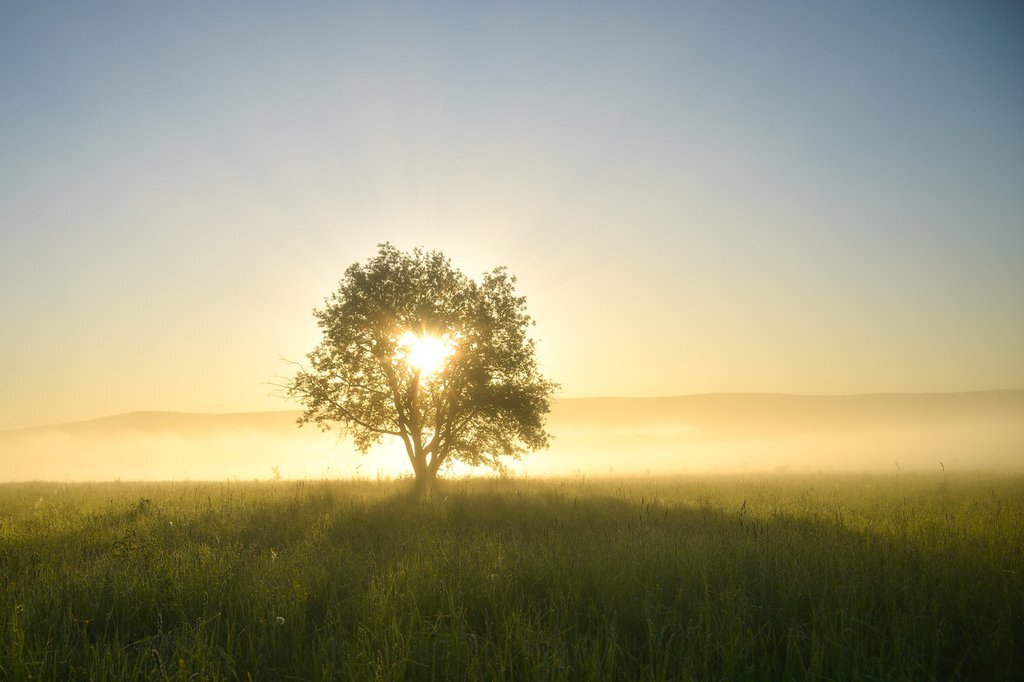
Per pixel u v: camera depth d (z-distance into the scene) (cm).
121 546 1096
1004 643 641
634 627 704
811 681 559
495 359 2767
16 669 561
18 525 1455
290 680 570
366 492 2242
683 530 1266
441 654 617
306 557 956
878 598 768
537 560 916
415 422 2747
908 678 552
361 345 2761
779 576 823
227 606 746
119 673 568
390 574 830
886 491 2361
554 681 547
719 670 590
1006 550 988
